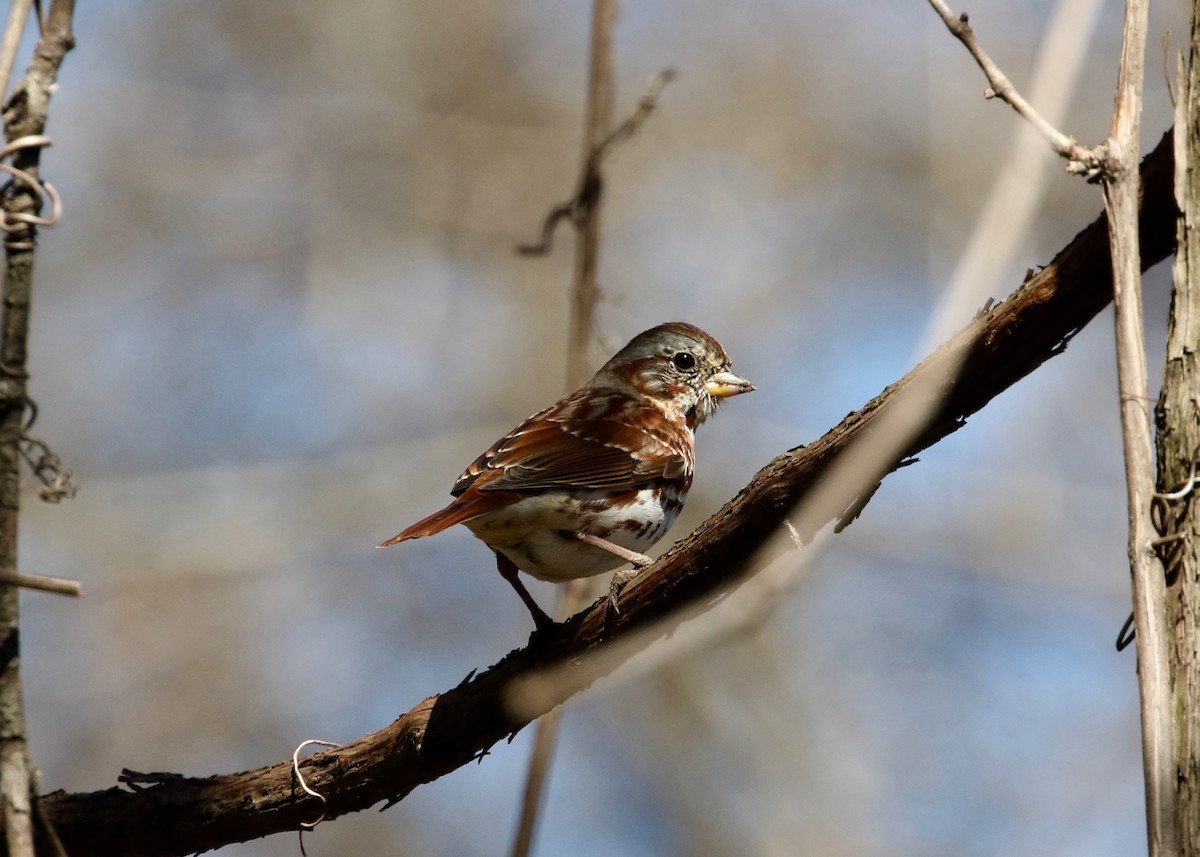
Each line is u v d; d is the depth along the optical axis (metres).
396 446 14.62
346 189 15.44
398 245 15.45
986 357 4.88
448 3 15.80
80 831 6.16
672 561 5.65
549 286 15.38
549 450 7.67
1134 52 4.52
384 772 6.12
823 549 8.13
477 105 15.71
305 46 15.70
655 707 13.88
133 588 13.76
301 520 14.11
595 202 9.34
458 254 15.55
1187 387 4.42
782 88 15.61
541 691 6.00
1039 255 14.22
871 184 15.42
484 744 6.13
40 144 5.00
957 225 14.86
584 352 9.15
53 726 13.24
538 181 15.52
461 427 14.96
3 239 4.98
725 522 5.45
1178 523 4.35
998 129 14.98
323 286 15.20
